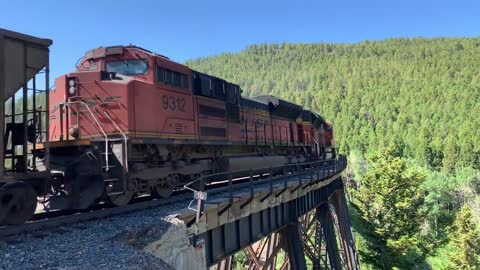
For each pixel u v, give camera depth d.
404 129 165.38
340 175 38.44
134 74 14.50
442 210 70.94
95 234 9.44
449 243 54.59
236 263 39.81
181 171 15.58
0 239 8.77
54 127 13.79
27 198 9.72
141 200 14.89
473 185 93.25
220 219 13.18
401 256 46.41
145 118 13.77
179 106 15.75
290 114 31.34
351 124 175.50
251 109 23.56
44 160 10.59
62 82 13.68
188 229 11.27
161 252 9.73
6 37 9.55
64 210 12.46
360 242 47.31
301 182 20.48
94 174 11.85
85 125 13.34
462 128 147.88
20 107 10.59
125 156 12.46
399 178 45.88
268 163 24.27
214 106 18.52
